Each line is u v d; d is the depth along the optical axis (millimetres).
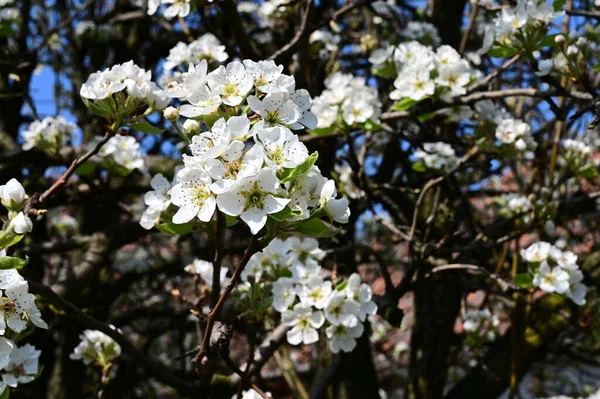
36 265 1867
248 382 779
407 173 1460
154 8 908
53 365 2035
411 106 973
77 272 1192
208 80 664
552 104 889
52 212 2205
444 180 1082
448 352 1420
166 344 2465
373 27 1533
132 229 1275
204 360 718
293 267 850
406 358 2033
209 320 688
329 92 972
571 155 1097
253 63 677
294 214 625
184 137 673
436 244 996
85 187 1388
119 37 2137
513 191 1468
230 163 624
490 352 1352
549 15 887
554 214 985
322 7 1651
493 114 1048
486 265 1402
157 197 743
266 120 662
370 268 1705
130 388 2016
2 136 1569
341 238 1163
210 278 889
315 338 815
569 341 1538
